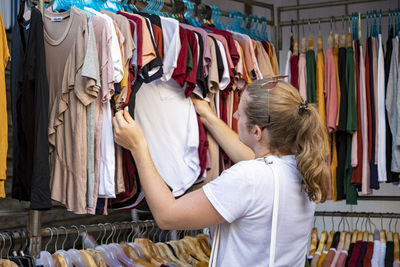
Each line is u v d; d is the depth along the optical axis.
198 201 1.23
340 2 3.38
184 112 2.16
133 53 1.83
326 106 3.20
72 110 1.76
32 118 1.73
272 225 1.23
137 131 1.43
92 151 1.76
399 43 3.15
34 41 1.70
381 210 4.22
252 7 4.34
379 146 3.12
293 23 3.45
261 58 2.65
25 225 2.61
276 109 1.26
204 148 2.15
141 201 2.07
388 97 3.10
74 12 1.76
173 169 2.14
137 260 2.23
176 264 2.32
